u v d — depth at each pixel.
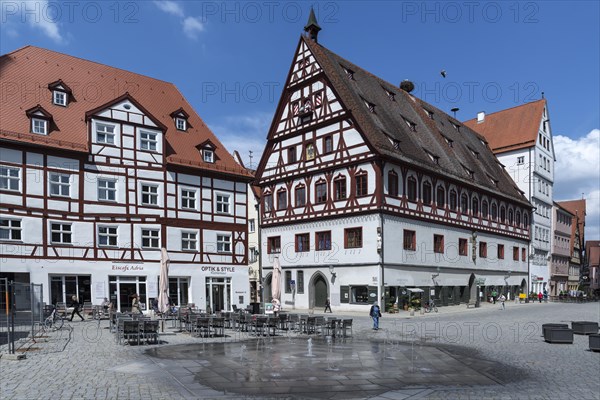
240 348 17.58
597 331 22.58
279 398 10.48
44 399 9.86
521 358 15.92
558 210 74.56
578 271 86.06
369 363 14.77
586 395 10.84
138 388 10.91
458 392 11.11
